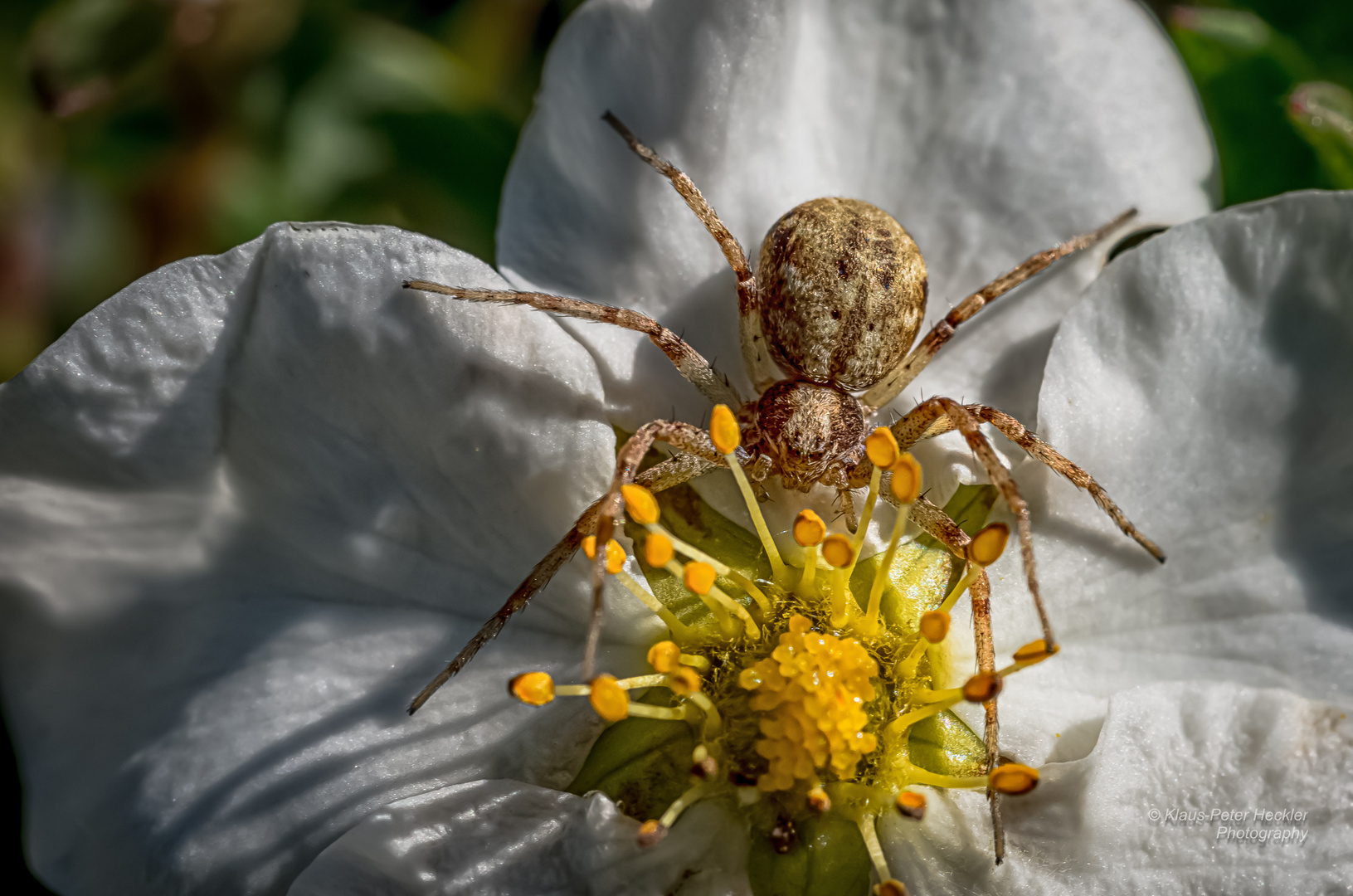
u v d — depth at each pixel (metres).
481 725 0.07
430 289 0.06
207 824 0.06
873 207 0.07
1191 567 0.07
